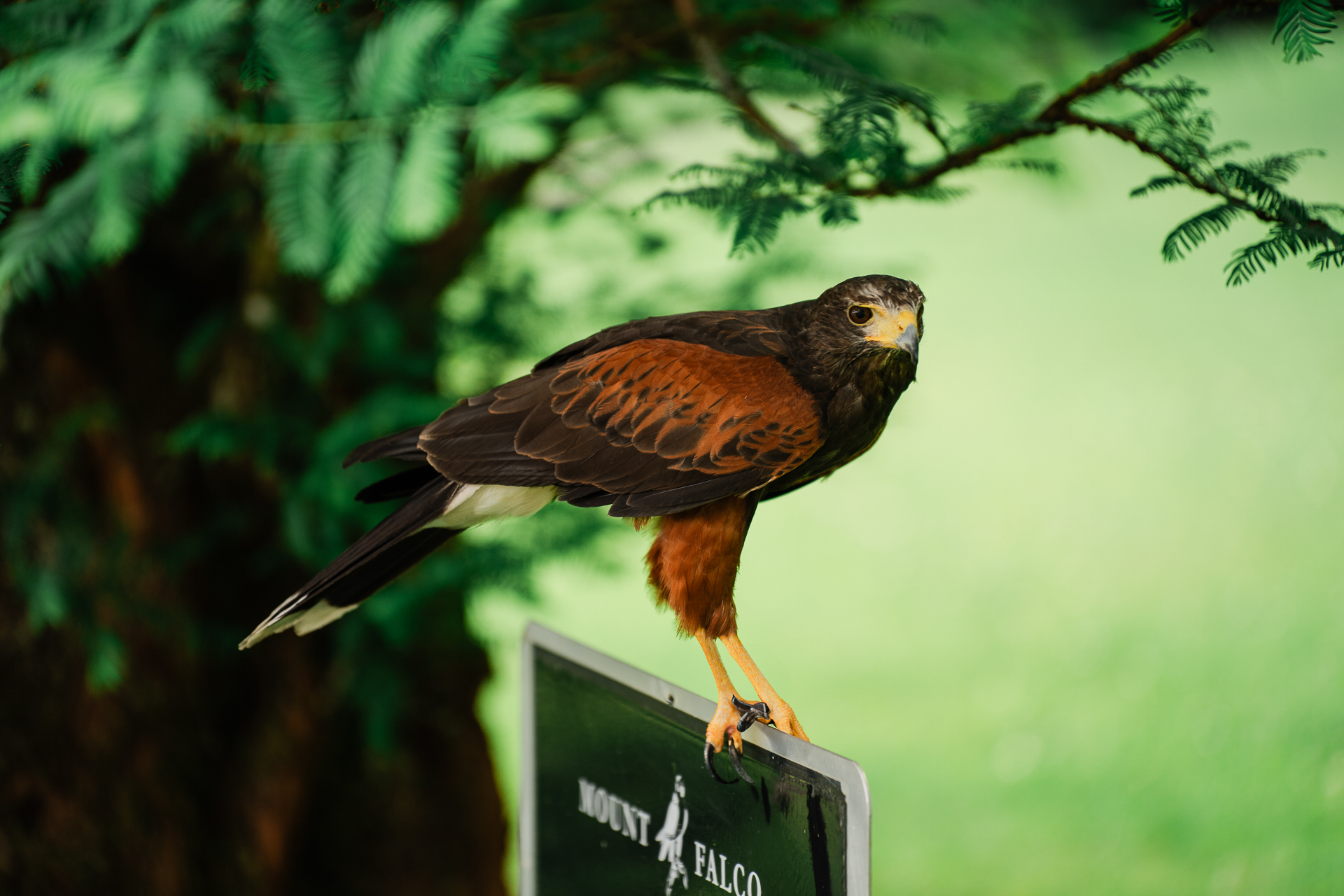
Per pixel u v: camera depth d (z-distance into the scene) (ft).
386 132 16.29
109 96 15.15
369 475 22.39
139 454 25.08
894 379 17.30
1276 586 54.80
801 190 16.89
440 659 28.96
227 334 25.38
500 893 30.22
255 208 25.04
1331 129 103.81
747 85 21.67
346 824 28.48
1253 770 42.32
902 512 67.56
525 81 20.90
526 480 17.20
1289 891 36.68
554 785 17.52
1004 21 25.13
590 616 58.03
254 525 26.04
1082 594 57.06
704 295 27.71
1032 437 74.43
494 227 27.32
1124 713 47.26
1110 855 39.63
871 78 16.43
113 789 23.98
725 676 17.08
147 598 24.20
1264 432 71.10
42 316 24.27
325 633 27.02
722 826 14.34
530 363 27.50
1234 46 20.52
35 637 23.25
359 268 16.28
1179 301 92.84
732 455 16.90
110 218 16.24
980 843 40.88
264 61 15.88
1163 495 65.67
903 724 47.75
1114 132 15.61
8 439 23.75
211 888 25.48
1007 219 115.14
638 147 27.22
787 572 62.64
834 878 12.49
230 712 26.63
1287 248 14.01
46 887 23.20
